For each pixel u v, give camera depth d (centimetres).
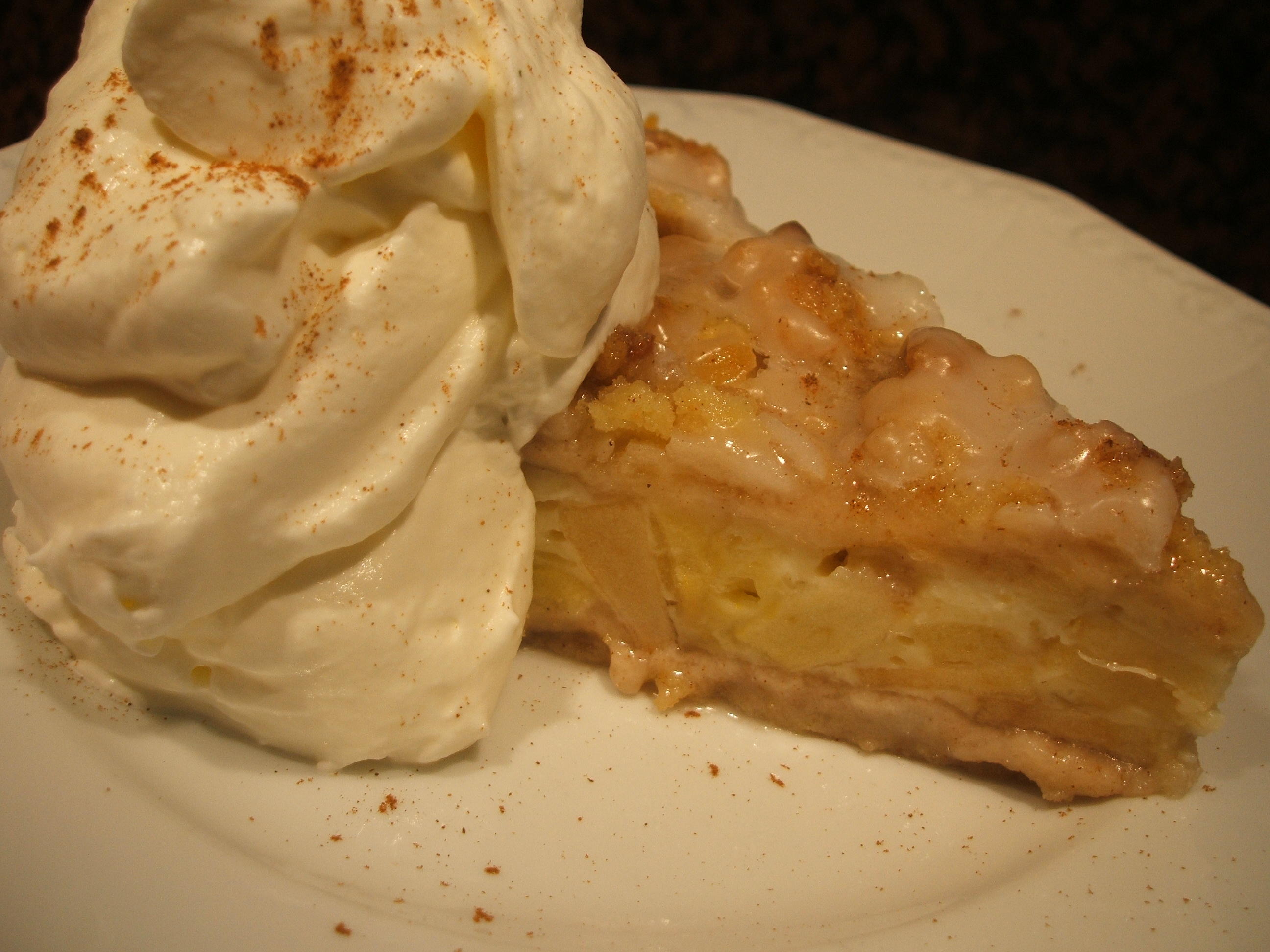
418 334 17
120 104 17
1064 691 19
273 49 16
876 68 40
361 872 18
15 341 17
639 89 31
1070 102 39
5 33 33
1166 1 39
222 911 16
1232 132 38
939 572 19
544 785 19
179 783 18
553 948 17
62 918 16
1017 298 26
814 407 20
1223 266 34
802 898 18
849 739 20
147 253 16
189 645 18
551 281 18
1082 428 19
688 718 20
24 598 18
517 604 19
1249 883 18
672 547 20
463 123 17
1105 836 18
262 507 17
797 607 20
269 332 16
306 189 17
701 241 22
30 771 17
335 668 18
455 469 18
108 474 16
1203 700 19
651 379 20
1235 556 21
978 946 17
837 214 28
